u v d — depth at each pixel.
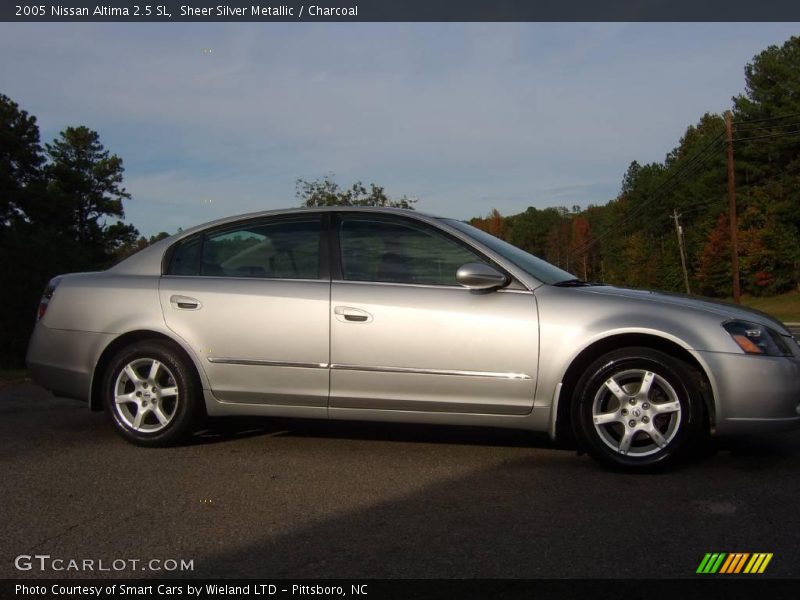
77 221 45.03
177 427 4.93
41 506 3.81
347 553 3.20
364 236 4.93
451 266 4.75
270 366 4.79
